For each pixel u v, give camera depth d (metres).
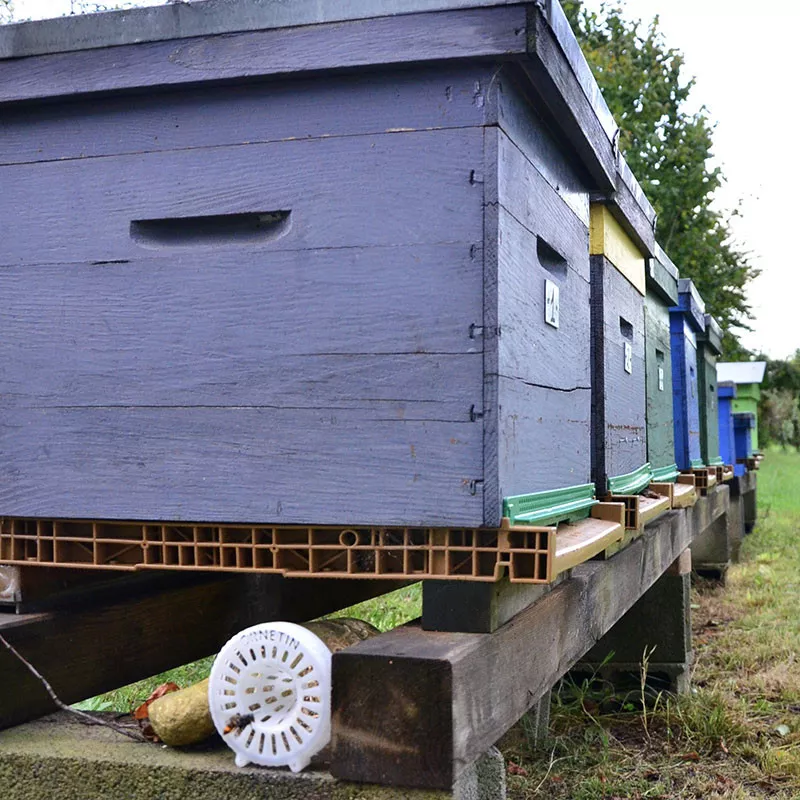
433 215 1.80
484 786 1.87
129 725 2.02
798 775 3.53
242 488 1.90
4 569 2.12
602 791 3.35
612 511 2.64
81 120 2.02
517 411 1.90
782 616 6.41
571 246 2.45
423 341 1.80
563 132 2.23
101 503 2.00
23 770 1.84
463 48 1.77
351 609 5.77
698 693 4.50
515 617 2.03
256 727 1.73
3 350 2.06
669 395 4.88
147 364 1.97
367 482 1.82
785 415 34.28
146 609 2.45
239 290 1.92
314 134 1.88
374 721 1.65
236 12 1.89
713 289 17.30
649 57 16.47
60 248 2.03
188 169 1.96
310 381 1.87
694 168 16.02
